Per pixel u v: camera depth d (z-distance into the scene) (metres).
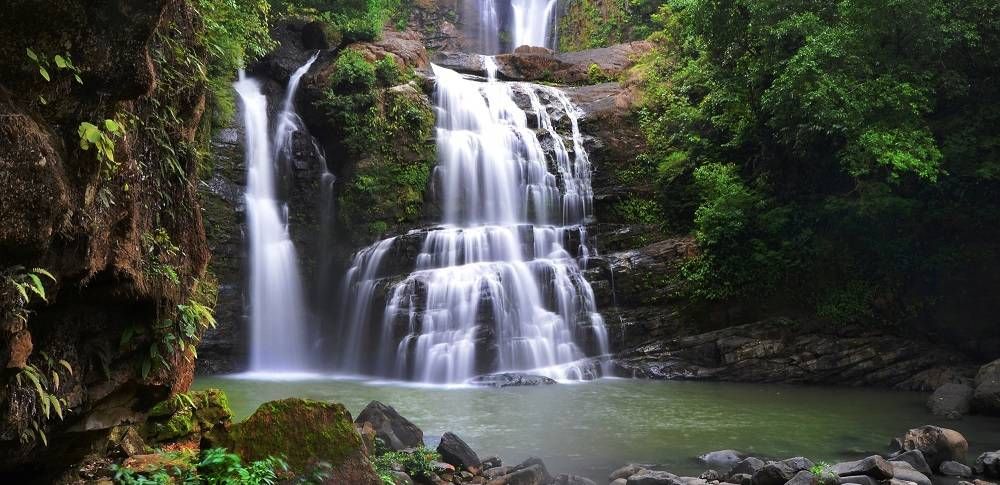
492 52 39.62
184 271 5.33
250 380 19.11
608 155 25.44
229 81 23.06
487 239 21.81
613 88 27.39
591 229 23.25
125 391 4.99
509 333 19.92
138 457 5.91
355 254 22.22
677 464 10.54
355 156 23.77
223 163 21.73
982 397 14.43
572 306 20.95
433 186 23.97
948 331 19.78
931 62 19.06
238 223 21.56
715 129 24.00
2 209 3.30
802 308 20.69
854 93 18.17
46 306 3.96
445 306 19.80
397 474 8.11
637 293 21.52
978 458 10.17
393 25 37.41
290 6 26.41
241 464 6.07
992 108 19.17
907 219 20.05
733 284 20.98
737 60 21.61
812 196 21.11
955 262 19.52
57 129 3.77
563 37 38.00
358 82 24.28
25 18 3.55
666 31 26.50
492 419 13.71
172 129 5.25
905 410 15.09
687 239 22.12
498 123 25.75
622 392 17.17
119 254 4.37
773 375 19.14
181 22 5.41
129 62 3.95
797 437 12.41
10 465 4.21
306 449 6.30
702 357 19.98
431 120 24.70
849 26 18.69
